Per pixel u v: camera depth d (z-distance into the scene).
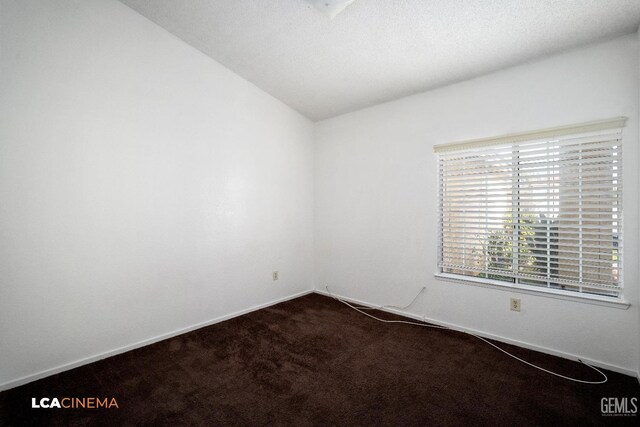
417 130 2.90
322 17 2.09
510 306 2.36
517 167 2.33
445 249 2.76
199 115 2.72
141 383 1.86
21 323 1.84
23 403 1.66
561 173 2.14
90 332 2.11
